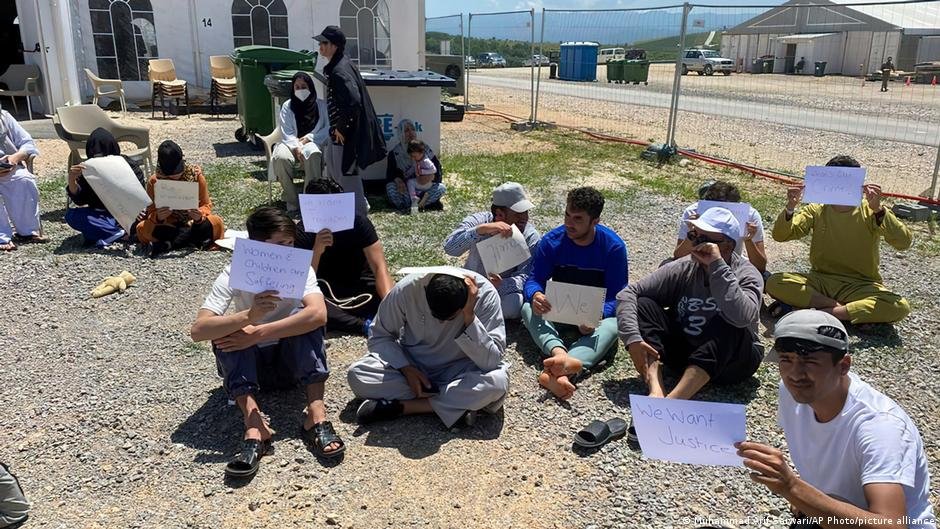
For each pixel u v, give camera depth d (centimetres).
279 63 1205
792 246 756
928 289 628
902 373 476
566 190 972
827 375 227
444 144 1339
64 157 1106
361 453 377
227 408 419
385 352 411
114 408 419
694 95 2575
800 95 2661
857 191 517
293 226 380
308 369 387
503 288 525
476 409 400
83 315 548
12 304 564
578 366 436
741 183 1050
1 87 1606
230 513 330
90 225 687
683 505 340
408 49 1739
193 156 1154
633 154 1261
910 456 219
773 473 223
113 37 1628
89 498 341
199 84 1706
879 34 3781
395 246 713
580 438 386
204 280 620
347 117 732
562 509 336
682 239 523
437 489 349
